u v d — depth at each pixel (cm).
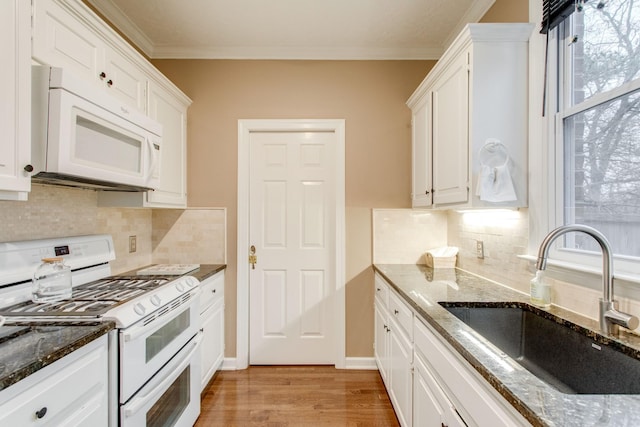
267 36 228
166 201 208
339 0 189
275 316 252
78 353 95
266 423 181
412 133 238
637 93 106
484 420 80
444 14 203
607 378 94
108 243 181
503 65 144
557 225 136
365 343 247
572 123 133
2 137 93
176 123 222
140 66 175
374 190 246
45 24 114
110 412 111
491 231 179
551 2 132
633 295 99
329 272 251
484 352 85
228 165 245
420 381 133
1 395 71
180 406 161
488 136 144
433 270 215
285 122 245
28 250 133
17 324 106
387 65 247
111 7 193
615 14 113
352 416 187
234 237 245
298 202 250
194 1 189
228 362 244
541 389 67
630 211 108
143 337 124
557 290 129
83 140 121
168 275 194
